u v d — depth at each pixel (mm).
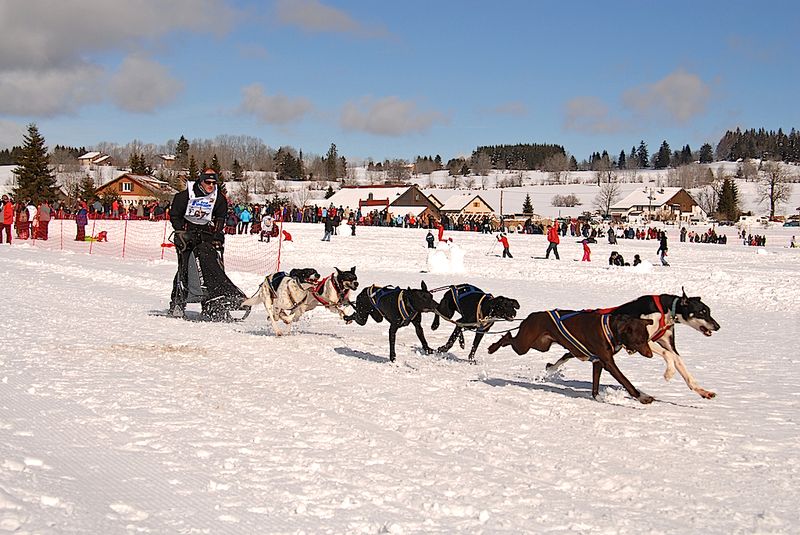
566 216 134500
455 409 8797
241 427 7633
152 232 49281
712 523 5547
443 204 127750
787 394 10102
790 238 82500
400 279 27750
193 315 16828
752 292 24578
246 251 40406
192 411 8203
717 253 50406
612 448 7406
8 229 37938
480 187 188500
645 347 9125
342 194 119812
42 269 26094
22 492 5473
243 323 16047
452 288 12461
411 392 9633
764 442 7715
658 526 5461
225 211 16359
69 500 5453
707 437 7871
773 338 15578
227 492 5836
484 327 12188
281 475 6250
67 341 12516
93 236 43688
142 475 6145
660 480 6520
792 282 27984
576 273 31344
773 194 138625
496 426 8094
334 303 13203
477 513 5566
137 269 27359
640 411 8969
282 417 8055
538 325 10062
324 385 9836
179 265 16188
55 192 85125
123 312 16656
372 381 10242
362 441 7305
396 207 112188
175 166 151125
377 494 5895
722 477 6633
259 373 10508
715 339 15414
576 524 5434
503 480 6363
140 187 100500
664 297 9203
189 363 11086
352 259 36812
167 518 5297
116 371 10203
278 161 190250
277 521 5316
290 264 34094
